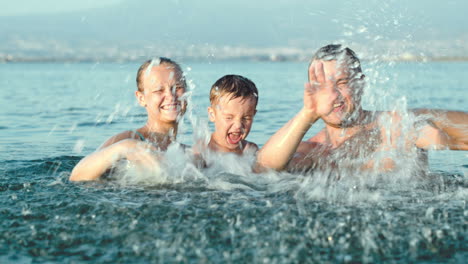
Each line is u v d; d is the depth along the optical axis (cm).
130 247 207
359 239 212
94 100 1020
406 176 330
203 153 369
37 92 1231
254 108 374
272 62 3903
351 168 346
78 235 220
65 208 255
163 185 312
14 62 4222
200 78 1342
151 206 256
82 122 698
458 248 203
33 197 278
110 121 687
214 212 246
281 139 322
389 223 230
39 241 214
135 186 310
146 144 341
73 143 534
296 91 1143
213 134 385
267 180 324
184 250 203
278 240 211
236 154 375
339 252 200
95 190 297
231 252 200
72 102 987
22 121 720
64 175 359
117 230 224
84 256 200
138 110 780
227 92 361
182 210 249
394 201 267
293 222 231
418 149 348
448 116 354
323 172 343
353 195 281
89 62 3975
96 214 246
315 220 234
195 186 308
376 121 355
